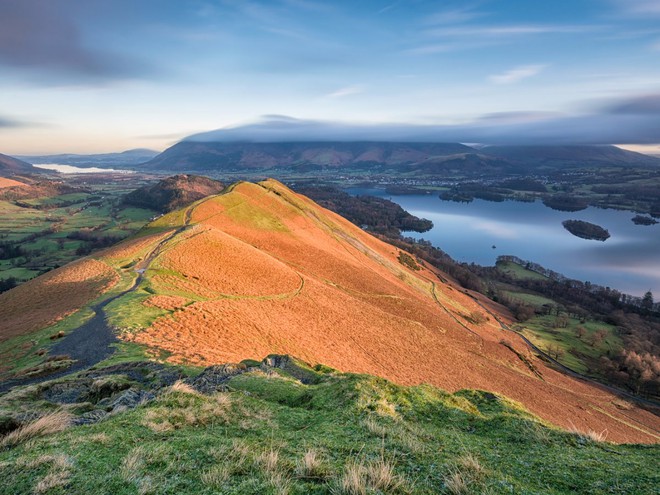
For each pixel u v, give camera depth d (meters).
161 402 10.84
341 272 99.12
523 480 7.01
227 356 30.55
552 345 103.81
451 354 69.44
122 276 55.75
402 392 13.06
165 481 6.29
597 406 69.62
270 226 117.06
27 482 6.25
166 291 50.12
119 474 6.48
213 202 117.38
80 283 53.56
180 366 24.05
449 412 11.78
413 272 139.25
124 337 30.89
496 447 8.98
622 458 8.28
